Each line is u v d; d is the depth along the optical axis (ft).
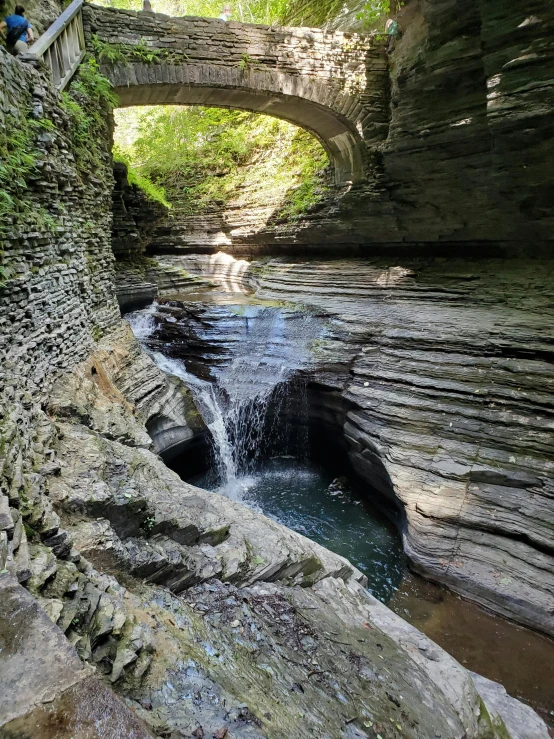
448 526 24.66
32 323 19.56
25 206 19.22
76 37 33.42
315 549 20.45
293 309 43.80
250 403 36.81
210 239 72.90
